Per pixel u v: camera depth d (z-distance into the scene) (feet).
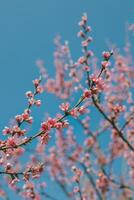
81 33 26.71
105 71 20.10
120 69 40.81
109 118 30.35
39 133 17.28
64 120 17.52
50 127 17.26
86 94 17.71
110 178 33.58
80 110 17.63
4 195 31.89
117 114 28.99
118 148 40.37
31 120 17.44
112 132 39.19
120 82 39.22
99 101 27.68
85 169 34.96
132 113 31.48
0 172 17.46
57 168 42.37
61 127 17.42
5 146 17.22
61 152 42.65
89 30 26.86
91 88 17.93
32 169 17.58
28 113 17.65
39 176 17.61
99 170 36.52
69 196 35.12
